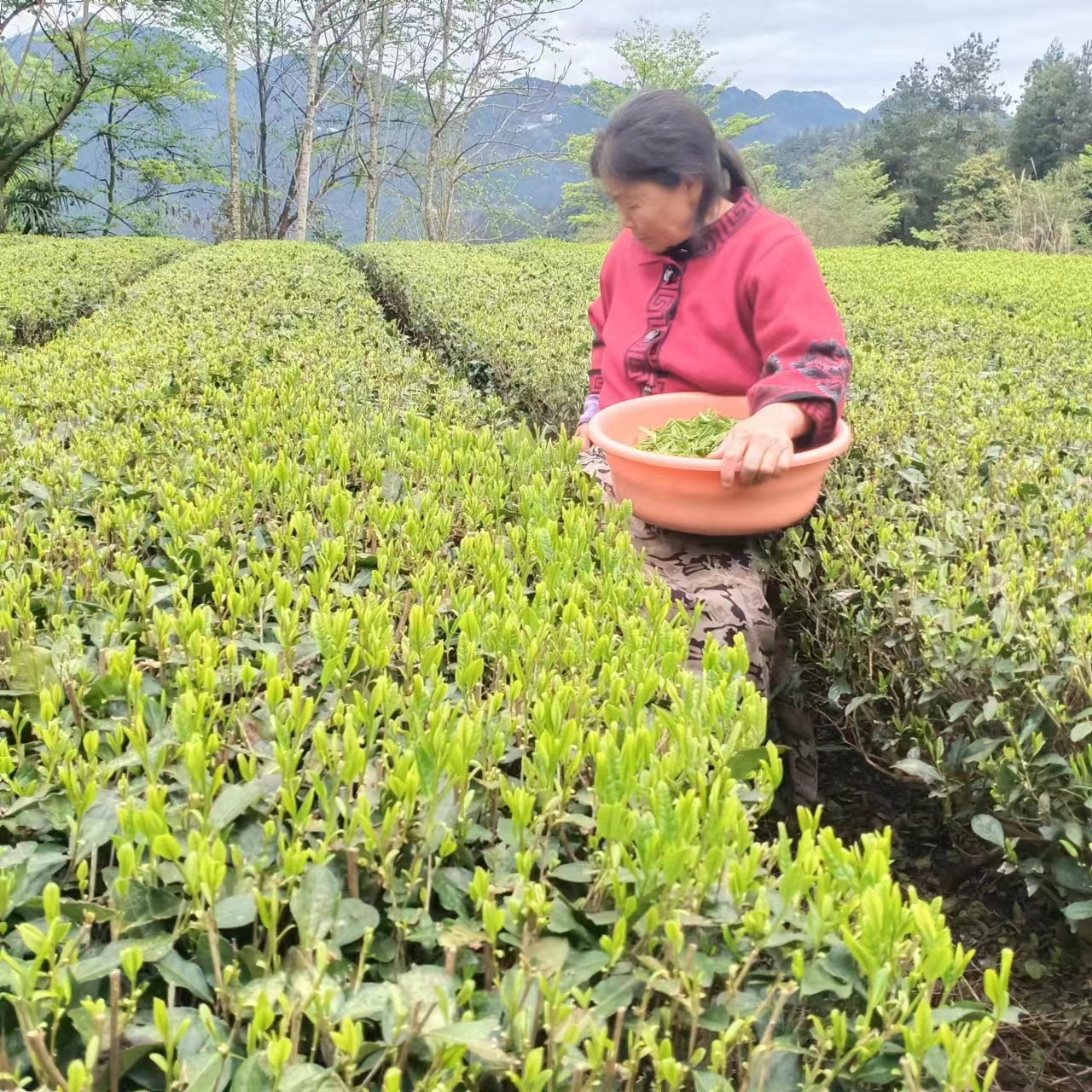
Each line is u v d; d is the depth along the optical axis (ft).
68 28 76.02
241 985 3.76
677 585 9.21
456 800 4.51
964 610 7.94
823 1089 3.55
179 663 5.95
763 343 10.21
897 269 43.60
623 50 120.88
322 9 89.61
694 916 3.92
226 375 14.52
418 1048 3.63
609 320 12.14
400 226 125.39
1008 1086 7.99
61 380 13.50
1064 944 9.11
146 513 8.55
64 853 4.38
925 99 248.93
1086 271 42.60
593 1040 3.39
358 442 10.51
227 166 117.29
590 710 5.41
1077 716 6.83
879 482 11.12
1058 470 10.73
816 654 10.56
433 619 6.31
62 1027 3.68
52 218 88.28
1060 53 214.69
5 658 5.96
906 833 11.17
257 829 4.50
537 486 9.01
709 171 9.91
